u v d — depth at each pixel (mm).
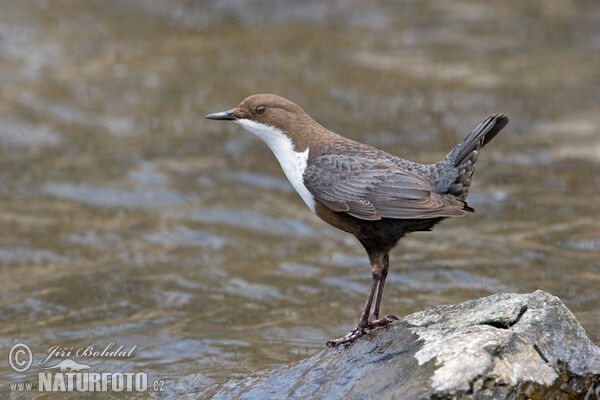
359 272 11969
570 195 14203
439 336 6961
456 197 7945
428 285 11312
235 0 24609
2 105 17469
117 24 22906
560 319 7020
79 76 19359
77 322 10328
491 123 7707
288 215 14039
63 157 15922
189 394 8070
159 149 16344
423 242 12906
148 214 13883
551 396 6453
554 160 15734
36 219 13508
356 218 7992
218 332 10070
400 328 7324
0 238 12750
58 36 21703
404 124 17234
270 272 12016
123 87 18906
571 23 22984
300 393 7070
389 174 7898
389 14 23969
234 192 14742
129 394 8406
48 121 17188
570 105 18094
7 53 20281
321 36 22359
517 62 20516
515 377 6375
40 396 8383
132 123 17344
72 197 14359
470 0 25109
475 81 19453
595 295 10641
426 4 24781
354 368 7055
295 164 8555
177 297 11125
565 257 11930
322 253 12727
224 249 12797
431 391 6270
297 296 11211
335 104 18125
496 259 12023
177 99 18406
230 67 20188
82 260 12258
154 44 21641
